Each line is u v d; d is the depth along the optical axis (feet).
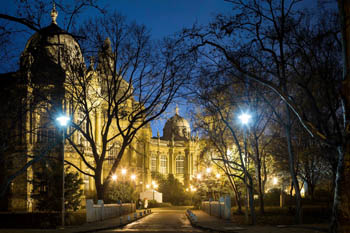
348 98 44.29
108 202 172.45
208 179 178.29
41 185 115.85
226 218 101.45
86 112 112.98
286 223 83.92
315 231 57.72
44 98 103.09
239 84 88.99
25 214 92.94
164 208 238.07
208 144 121.60
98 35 104.78
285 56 74.74
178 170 363.35
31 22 47.21
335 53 77.46
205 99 88.79
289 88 87.92
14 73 94.94
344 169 44.04
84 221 96.73
